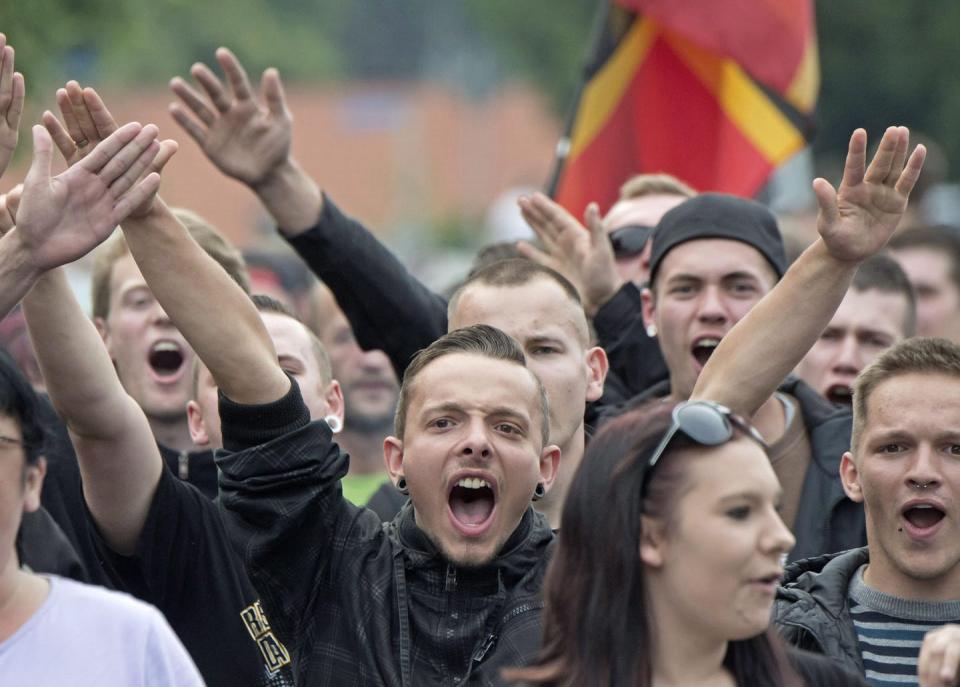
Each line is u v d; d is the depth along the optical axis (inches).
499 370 594.2
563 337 684.1
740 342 599.2
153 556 599.2
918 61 3481.8
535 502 676.1
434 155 5821.9
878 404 615.5
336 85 6072.8
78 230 551.5
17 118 583.5
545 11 4426.7
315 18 7091.5
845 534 718.5
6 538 482.6
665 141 1045.8
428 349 608.4
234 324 603.8
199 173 4252.0
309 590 605.9
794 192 1501.0
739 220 786.8
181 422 805.2
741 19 1016.9
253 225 3757.4
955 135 3516.2
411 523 604.7
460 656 585.0
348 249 786.2
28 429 487.8
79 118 595.8
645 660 489.7
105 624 488.4
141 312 805.9
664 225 799.7
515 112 5915.4
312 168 5403.5
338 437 1050.1
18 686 478.6
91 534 612.4
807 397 748.0
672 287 786.8
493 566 592.7
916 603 609.9
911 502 607.8
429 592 595.2
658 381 840.9
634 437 494.6
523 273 697.0
